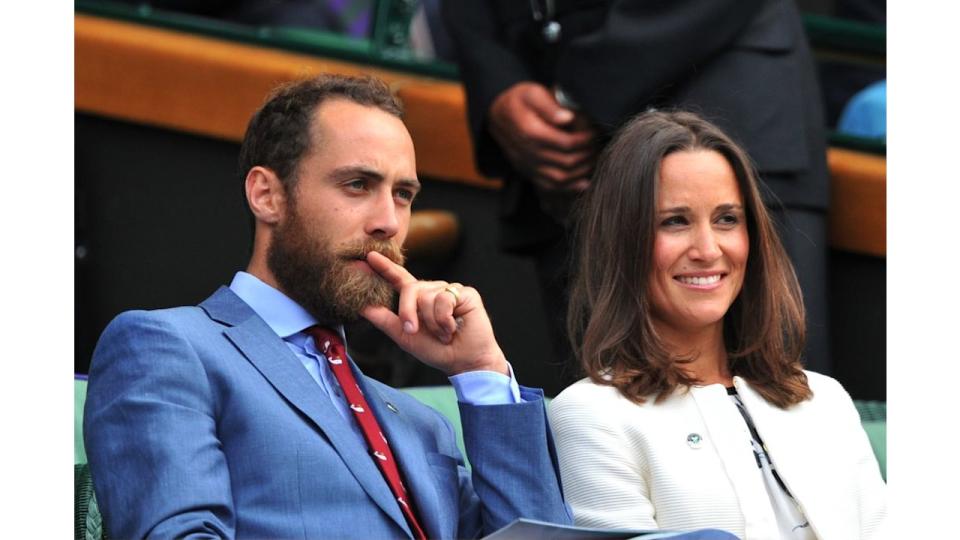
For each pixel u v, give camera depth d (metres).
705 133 12.10
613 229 11.95
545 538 9.55
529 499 10.66
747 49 16.03
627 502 11.34
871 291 17.58
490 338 10.94
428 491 10.66
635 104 15.60
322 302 10.72
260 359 10.40
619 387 11.70
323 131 10.73
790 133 16.08
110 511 9.73
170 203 18.22
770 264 12.19
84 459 11.91
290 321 10.78
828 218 17.62
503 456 10.71
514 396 10.95
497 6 16.80
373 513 10.16
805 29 17.88
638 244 11.84
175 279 18.20
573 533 9.52
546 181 16.30
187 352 10.12
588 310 12.34
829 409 12.19
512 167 16.97
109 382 10.09
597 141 16.06
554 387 17.75
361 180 10.70
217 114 18.16
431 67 18.64
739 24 15.86
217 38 18.38
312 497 10.04
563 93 16.12
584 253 12.33
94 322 18.00
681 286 11.83
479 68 16.61
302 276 10.70
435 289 10.78
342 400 10.76
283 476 10.02
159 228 18.20
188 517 9.47
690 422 11.65
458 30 16.88
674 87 15.97
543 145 16.19
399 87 18.39
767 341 12.17
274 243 10.82
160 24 18.41
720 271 11.85
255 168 10.91
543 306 17.81
